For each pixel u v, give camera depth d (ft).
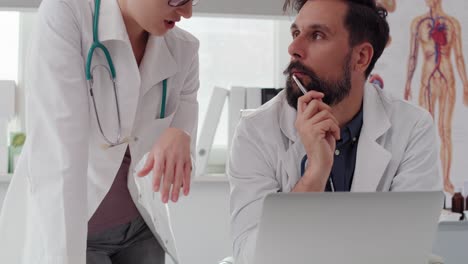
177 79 5.03
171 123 5.06
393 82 8.85
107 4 4.53
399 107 5.56
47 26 4.26
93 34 4.49
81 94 4.26
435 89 8.90
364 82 5.37
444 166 8.87
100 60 4.58
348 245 3.43
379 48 5.32
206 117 8.97
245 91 8.96
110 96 4.65
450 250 7.18
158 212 4.94
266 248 3.38
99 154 4.62
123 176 4.74
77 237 4.04
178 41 5.01
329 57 5.02
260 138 5.27
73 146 4.11
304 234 3.36
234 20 9.95
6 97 8.82
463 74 8.95
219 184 9.25
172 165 3.93
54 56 4.20
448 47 8.95
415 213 3.44
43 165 4.18
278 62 9.91
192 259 9.22
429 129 5.44
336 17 5.01
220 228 9.27
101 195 4.58
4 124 8.61
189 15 4.26
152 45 4.73
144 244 4.91
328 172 4.71
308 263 3.42
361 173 5.19
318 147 4.66
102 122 4.67
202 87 9.92
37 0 8.02
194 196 9.21
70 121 4.14
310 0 5.13
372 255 3.47
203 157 9.00
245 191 5.03
